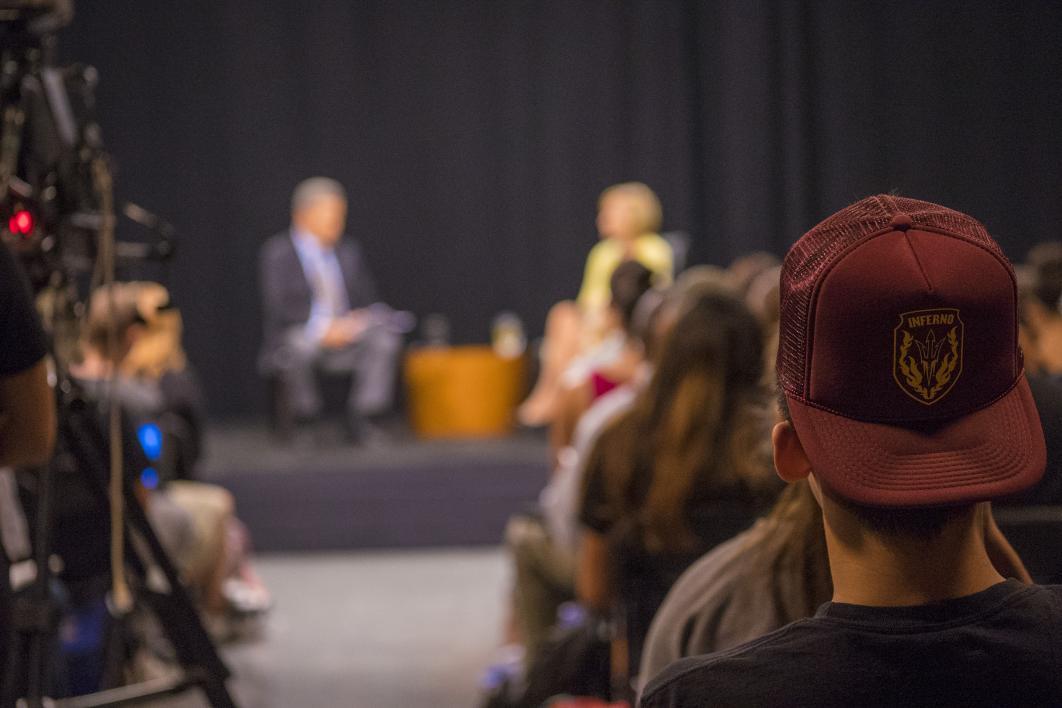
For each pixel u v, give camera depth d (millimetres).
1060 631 1199
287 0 12430
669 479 2977
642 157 12398
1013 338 1207
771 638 1252
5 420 2215
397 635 6844
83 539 3670
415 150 12555
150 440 4500
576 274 12500
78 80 2740
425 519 9219
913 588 1214
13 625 2387
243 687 5941
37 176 2518
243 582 6906
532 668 3709
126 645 3465
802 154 12219
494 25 12453
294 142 12508
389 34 12477
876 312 1168
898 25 12188
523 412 10594
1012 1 12094
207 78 12469
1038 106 12141
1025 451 1194
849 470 1183
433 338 11906
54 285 2598
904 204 1244
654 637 2045
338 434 11234
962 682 1178
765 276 4617
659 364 3047
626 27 12391
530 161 12500
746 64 12172
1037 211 12188
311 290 10391
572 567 5023
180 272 12547
